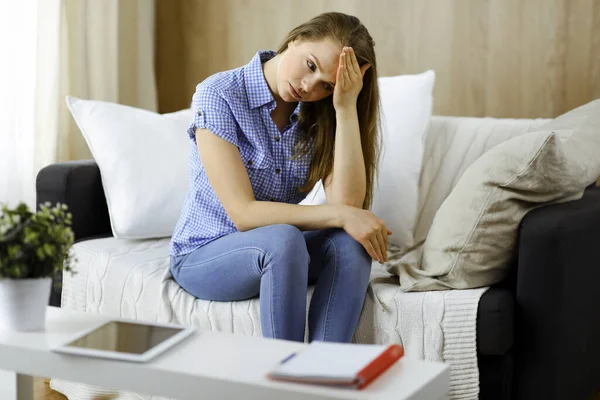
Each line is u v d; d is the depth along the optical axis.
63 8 3.33
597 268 2.18
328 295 1.97
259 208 2.03
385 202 2.58
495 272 2.06
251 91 2.14
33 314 1.55
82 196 2.60
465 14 3.06
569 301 2.00
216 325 2.10
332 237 2.04
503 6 2.99
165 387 1.37
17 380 1.71
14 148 3.18
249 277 1.99
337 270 1.98
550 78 2.95
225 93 2.10
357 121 2.15
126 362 1.40
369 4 3.24
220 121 2.07
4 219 1.50
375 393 1.25
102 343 1.47
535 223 1.95
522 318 1.97
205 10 3.62
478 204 2.02
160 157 2.64
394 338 2.01
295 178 2.21
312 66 2.05
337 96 2.11
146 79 3.73
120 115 2.67
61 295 2.46
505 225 2.02
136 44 3.66
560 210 2.04
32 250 1.50
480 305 1.93
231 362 1.40
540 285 1.95
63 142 3.40
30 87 3.20
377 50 3.25
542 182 2.01
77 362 1.43
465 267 2.03
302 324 1.92
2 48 3.11
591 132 2.34
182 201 2.62
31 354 1.46
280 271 1.89
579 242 2.02
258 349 1.47
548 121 2.61
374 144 2.26
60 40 3.31
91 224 2.64
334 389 1.27
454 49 3.10
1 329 1.55
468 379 1.94
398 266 2.15
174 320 2.17
